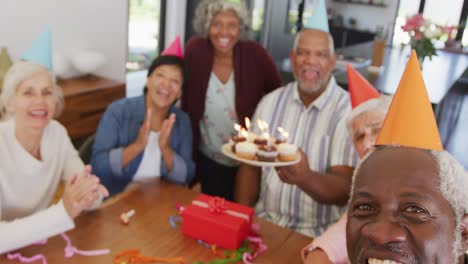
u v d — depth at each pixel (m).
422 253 0.51
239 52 2.25
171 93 1.74
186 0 4.40
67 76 3.28
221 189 2.38
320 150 1.70
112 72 3.76
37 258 1.14
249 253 1.23
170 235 1.30
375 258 0.52
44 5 3.04
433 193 0.53
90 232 1.27
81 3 3.31
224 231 1.23
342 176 1.61
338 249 1.16
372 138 1.11
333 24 6.86
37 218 1.16
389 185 0.54
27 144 1.34
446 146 4.37
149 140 1.77
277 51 5.95
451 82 3.50
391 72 3.65
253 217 1.44
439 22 6.45
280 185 1.71
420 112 0.56
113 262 1.14
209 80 2.25
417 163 0.55
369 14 6.77
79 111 2.97
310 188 1.52
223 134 2.30
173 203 1.49
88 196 1.18
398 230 0.52
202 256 1.21
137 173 1.75
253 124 1.88
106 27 3.59
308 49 1.69
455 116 5.34
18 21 2.90
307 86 1.71
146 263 1.15
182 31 4.46
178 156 1.75
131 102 1.81
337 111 1.70
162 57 1.74
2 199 1.30
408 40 2.85
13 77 1.27
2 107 1.33
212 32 2.17
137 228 1.32
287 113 1.81
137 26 4.14
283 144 1.49
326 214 1.66
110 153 1.70
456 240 0.54
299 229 1.69
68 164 1.50
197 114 2.28
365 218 0.56
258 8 5.31
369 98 1.16
